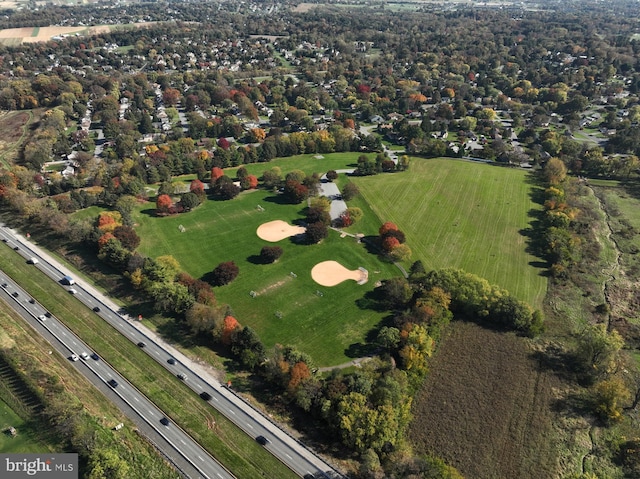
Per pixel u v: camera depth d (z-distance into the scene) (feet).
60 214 521.65
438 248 524.11
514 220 582.76
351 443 291.38
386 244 501.97
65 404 306.96
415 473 266.57
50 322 397.80
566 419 323.57
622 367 367.86
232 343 368.07
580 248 523.70
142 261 444.96
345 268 485.97
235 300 433.07
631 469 292.20
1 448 282.36
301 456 292.40
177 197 613.52
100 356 363.97
